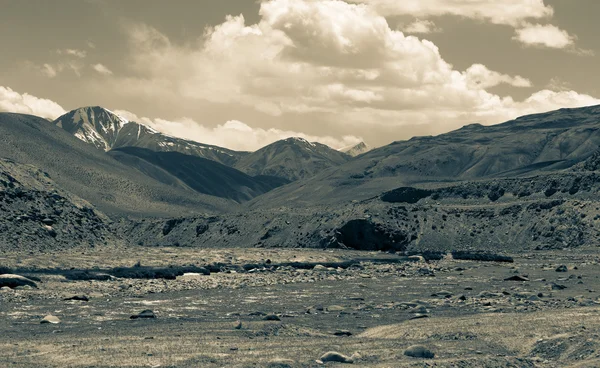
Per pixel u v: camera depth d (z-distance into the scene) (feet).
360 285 211.20
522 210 539.29
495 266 325.83
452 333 102.89
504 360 84.38
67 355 84.94
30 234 313.12
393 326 112.16
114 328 111.96
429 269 296.92
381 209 579.48
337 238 535.60
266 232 618.85
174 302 160.66
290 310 146.51
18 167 381.40
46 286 186.70
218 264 296.30
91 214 385.50
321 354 87.25
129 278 227.20
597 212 495.41
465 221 552.82
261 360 82.07
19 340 97.50
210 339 98.12
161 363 80.33
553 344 92.58
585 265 310.86
